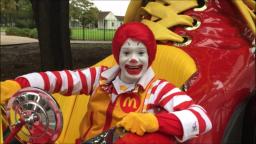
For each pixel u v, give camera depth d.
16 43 12.76
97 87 1.95
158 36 2.48
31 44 12.67
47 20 5.30
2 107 1.75
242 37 2.65
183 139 1.69
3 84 1.80
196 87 2.26
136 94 1.86
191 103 1.80
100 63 2.40
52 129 1.57
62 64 5.40
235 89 2.47
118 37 1.82
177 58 2.32
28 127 1.59
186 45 2.48
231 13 2.71
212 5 2.72
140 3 2.79
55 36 5.35
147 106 1.84
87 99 2.35
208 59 2.41
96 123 1.92
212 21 2.62
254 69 2.67
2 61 9.61
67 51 5.41
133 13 2.81
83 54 10.41
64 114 2.35
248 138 2.59
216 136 2.32
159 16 2.66
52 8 5.29
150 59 1.85
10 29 14.84
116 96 1.89
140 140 1.63
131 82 1.87
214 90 2.32
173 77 2.28
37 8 5.34
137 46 1.80
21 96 1.59
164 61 2.34
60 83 1.97
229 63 2.47
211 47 2.49
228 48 2.53
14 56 10.32
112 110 1.88
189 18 2.62
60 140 2.27
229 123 2.46
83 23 13.84
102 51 10.99
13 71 8.67
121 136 1.66
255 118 2.57
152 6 2.73
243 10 2.67
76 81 2.00
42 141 1.59
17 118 1.61
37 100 1.57
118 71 1.92
